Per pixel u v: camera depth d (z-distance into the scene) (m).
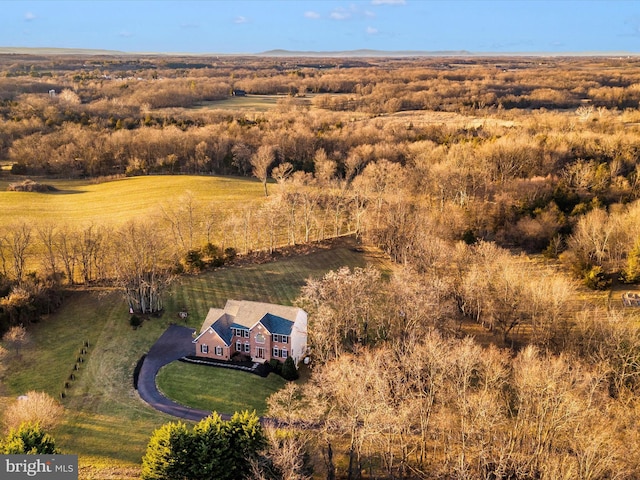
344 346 79.31
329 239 117.81
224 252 106.12
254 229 118.75
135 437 59.97
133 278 89.19
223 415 64.69
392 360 70.00
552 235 107.00
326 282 86.81
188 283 97.25
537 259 104.12
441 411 60.25
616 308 86.81
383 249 113.88
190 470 50.00
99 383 70.12
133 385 70.19
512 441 55.75
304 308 86.00
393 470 57.03
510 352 78.06
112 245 101.50
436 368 62.09
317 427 60.09
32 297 84.19
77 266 100.88
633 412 60.41
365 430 52.09
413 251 99.06
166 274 92.31
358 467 55.00
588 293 92.44
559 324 80.75
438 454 59.44
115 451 57.59
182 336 82.62
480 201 120.50
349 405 54.47
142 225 99.06
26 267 97.44
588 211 109.94
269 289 96.50
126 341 79.94
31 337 80.00
